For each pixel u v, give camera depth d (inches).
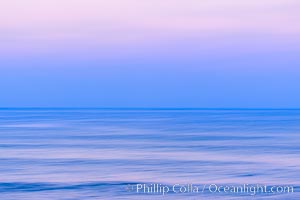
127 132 5216.5
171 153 3073.3
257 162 2615.7
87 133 5044.3
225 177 2140.7
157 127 6318.9
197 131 5398.6
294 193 1827.0
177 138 4338.1
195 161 2664.9
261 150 3225.9
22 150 3272.6
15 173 2260.1
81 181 2060.8
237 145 3614.7
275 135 4697.3
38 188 1926.7
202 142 3900.1
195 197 1775.3
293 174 2214.6
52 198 1764.3
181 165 2511.1
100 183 2021.4
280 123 7549.2
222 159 2748.5
